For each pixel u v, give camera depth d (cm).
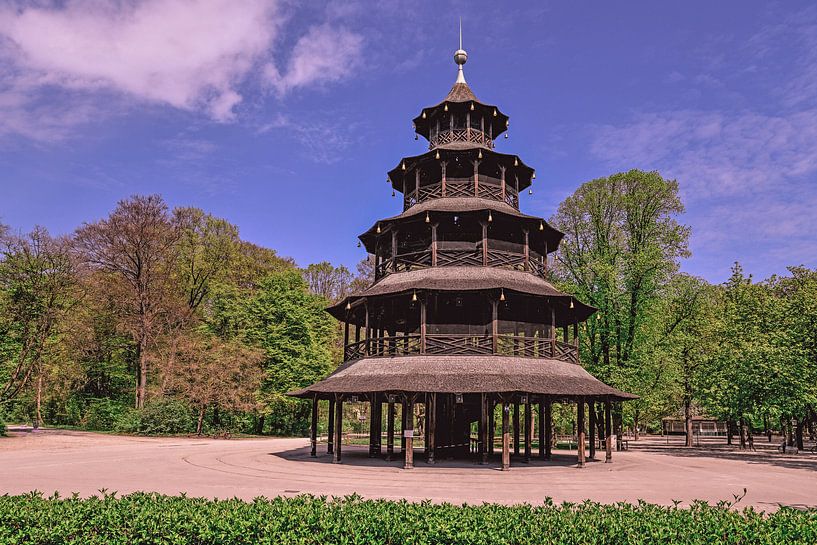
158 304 6438
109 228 6194
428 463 3391
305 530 1149
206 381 5997
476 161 4159
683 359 6022
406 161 4316
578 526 1148
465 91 4544
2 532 1179
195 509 1273
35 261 5931
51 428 6744
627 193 5606
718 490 2539
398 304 3894
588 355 5375
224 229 7694
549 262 6662
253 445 5128
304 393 3741
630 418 5428
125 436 5919
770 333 4688
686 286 5656
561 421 5938
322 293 9500
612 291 5125
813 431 7988
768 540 1070
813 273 6475
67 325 6156
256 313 6856
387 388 3125
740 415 5159
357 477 2842
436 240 3900
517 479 2798
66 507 1288
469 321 3869
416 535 1128
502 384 3139
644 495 2325
